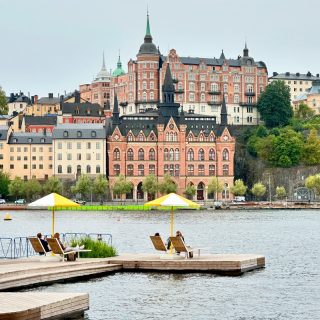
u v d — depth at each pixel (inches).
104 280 3646.7
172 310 2984.7
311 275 3905.0
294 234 7209.6
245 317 2874.0
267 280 3695.9
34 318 2608.3
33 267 3587.6
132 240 6378.0
